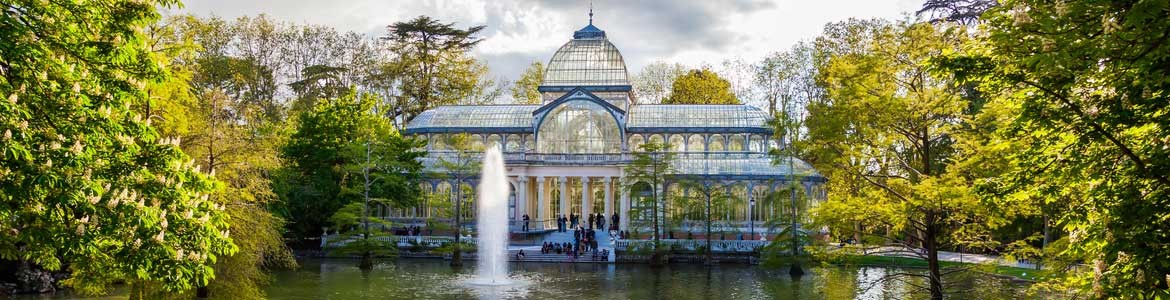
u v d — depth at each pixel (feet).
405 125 385.50
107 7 62.69
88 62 61.98
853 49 307.37
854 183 120.37
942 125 109.29
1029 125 67.62
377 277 212.23
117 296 158.10
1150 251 58.59
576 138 324.80
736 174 296.71
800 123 168.76
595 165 316.60
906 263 223.10
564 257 253.24
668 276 217.97
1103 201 66.28
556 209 376.68
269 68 372.58
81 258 61.41
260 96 367.86
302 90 367.86
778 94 368.48
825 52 314.76
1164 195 60.13
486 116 339.77
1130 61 54.29
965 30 92.07
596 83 335.47
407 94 386.32
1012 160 74.84
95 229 56.65
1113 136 63.05
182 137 130.00
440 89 394.93
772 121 172.35
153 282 109.09
